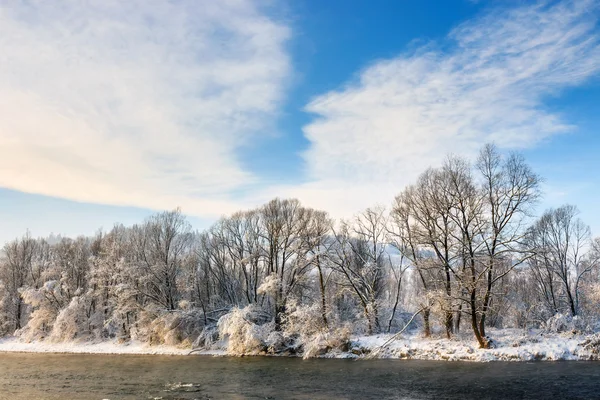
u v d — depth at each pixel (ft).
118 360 156.87
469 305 133.80
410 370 113.39
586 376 97.91
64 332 201.16
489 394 85.20
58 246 255.50
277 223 177.17
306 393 93.30
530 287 213.05
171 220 201.16
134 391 99.76
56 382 112.98
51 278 236.63
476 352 124.47
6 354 185.37
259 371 122.93
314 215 176.76
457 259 139.95
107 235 238.27
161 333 180.45
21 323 243.19
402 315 188.96
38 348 196.65
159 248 194.49
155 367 136.26
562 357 118.42
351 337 156.15
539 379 95.96
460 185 135.95
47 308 212.02
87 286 230.89
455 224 138.72
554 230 189.67
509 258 131.13
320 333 148.36
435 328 165.37
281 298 168.86
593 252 199.72
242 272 198.59
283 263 174.40
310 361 139.33
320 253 166.40
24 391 102.12
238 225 196.54
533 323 165.58
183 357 159.22
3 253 262.26
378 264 176.96
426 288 157.07
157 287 191.72
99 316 210.59
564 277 184.24
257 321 169.99
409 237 157.89
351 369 119.96
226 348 167.73
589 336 124.88
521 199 127.34
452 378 100.83
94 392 99.55
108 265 205.98
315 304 153.89
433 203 142.20
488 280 131.03
